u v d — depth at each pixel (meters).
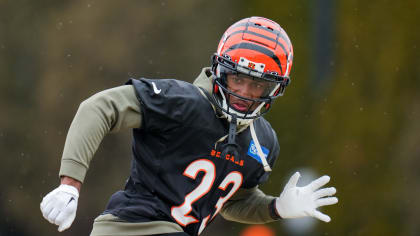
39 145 65.94
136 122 12.38
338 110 51.06
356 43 51.38
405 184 49.28
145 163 12.70
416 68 50.34
